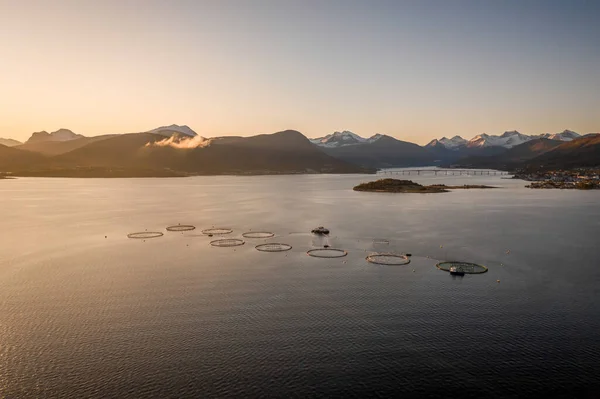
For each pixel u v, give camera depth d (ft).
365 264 429.38
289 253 476.95
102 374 226.38
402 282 371.97
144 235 582.35
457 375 227.20
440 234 582.76
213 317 297.53
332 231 610.65
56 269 411.13
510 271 402.52
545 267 415.03
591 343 259.60
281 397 208.85
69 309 311.06
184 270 409.08
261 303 322.96
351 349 253.24
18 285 362.94
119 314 302.45
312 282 371.97
